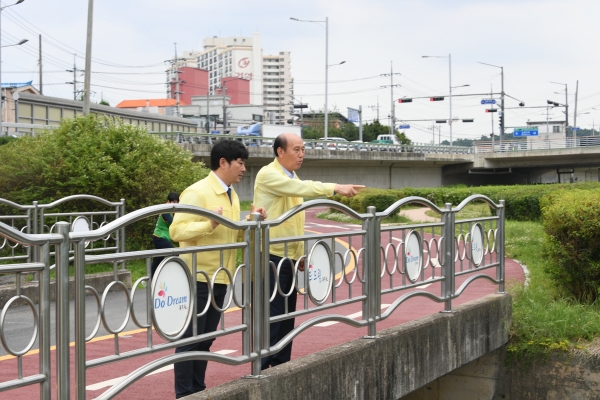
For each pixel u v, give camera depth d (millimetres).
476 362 7516
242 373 5172
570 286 8781
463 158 63188
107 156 15266
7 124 29641
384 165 57062
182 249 3623
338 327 7148
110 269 11672
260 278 4199
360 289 5336
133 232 15273
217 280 4141
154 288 3467
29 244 2818
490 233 7629
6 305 2799
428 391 7770
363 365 5082
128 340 6320
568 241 8516
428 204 6203
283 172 5102
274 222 4301
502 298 7453
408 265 5922
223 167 4402
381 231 5516
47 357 2959
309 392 4477
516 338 7414
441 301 6426
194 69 126312
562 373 7023
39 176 15547
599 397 6828
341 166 53094
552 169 72000
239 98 129500
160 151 16344
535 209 23891
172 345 3582
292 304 4816
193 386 4434
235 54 165375
